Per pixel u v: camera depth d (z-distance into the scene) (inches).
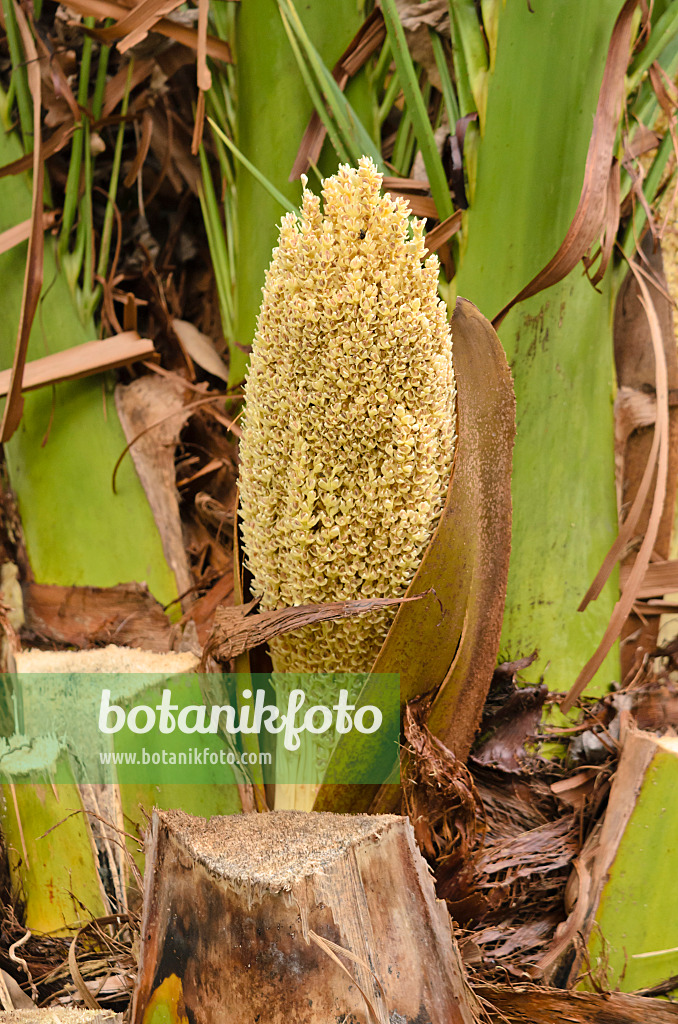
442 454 47.4
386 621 47.4
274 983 44.8
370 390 46.4
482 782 50.5
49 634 55.5
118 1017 47.3
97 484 55.5
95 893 49.3
